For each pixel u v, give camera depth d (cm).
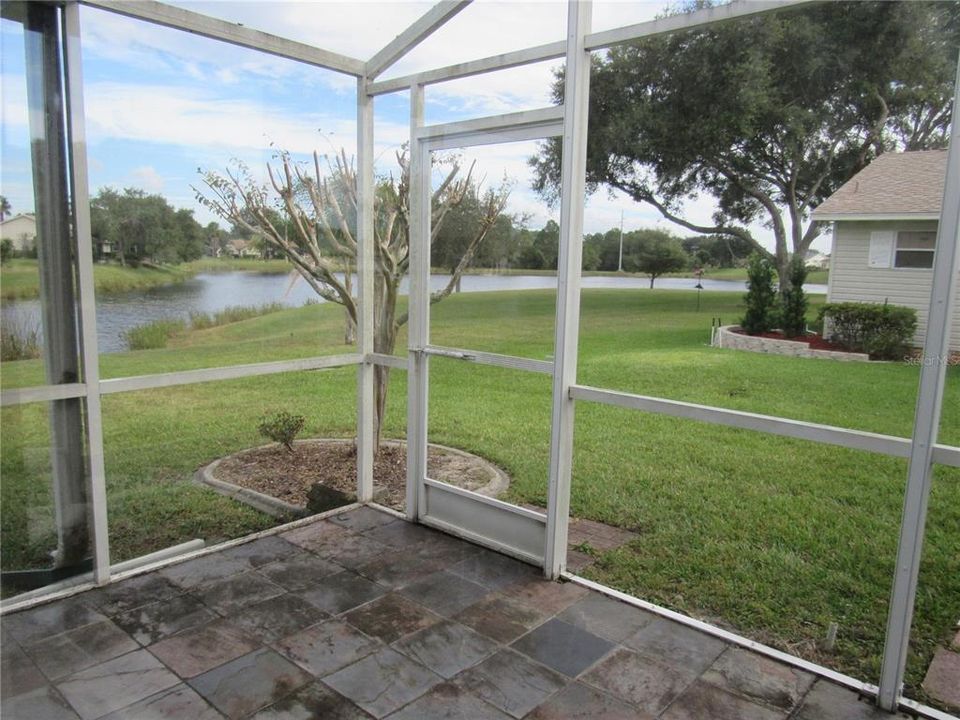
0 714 195
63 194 261
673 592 287
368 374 376
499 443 404
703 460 402
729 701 206
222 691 207
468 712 199
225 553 313
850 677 218
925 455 188
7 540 255
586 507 369
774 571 299
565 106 267
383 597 272
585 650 234
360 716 196
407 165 369
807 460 391
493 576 293
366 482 383
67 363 269
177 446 317
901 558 195
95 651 229
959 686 218
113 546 294
